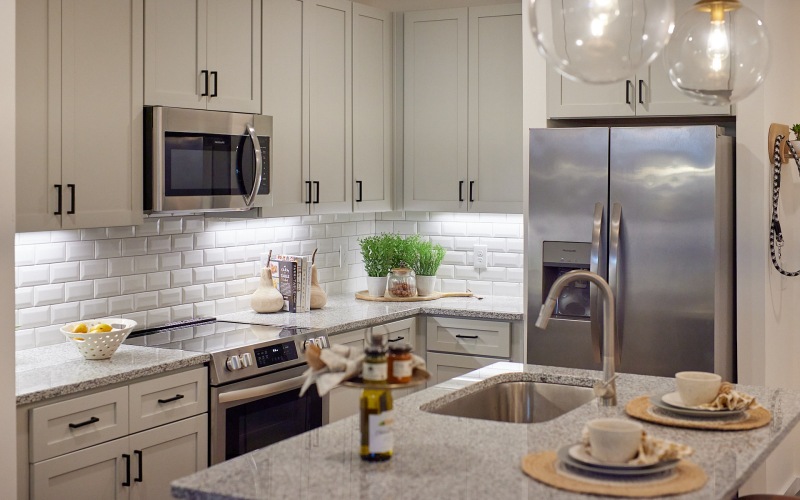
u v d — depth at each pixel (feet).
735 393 8.93
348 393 15.08
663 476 6.91
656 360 14.07
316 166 16.02
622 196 14.17
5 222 9.77
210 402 12.41
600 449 6.97
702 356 13.76
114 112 12.19
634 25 6.48
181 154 13.00
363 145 17.26
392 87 18.11
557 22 6.59
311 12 15.78
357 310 16.42
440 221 19.02
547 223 14.75
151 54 12.69
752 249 14.28
